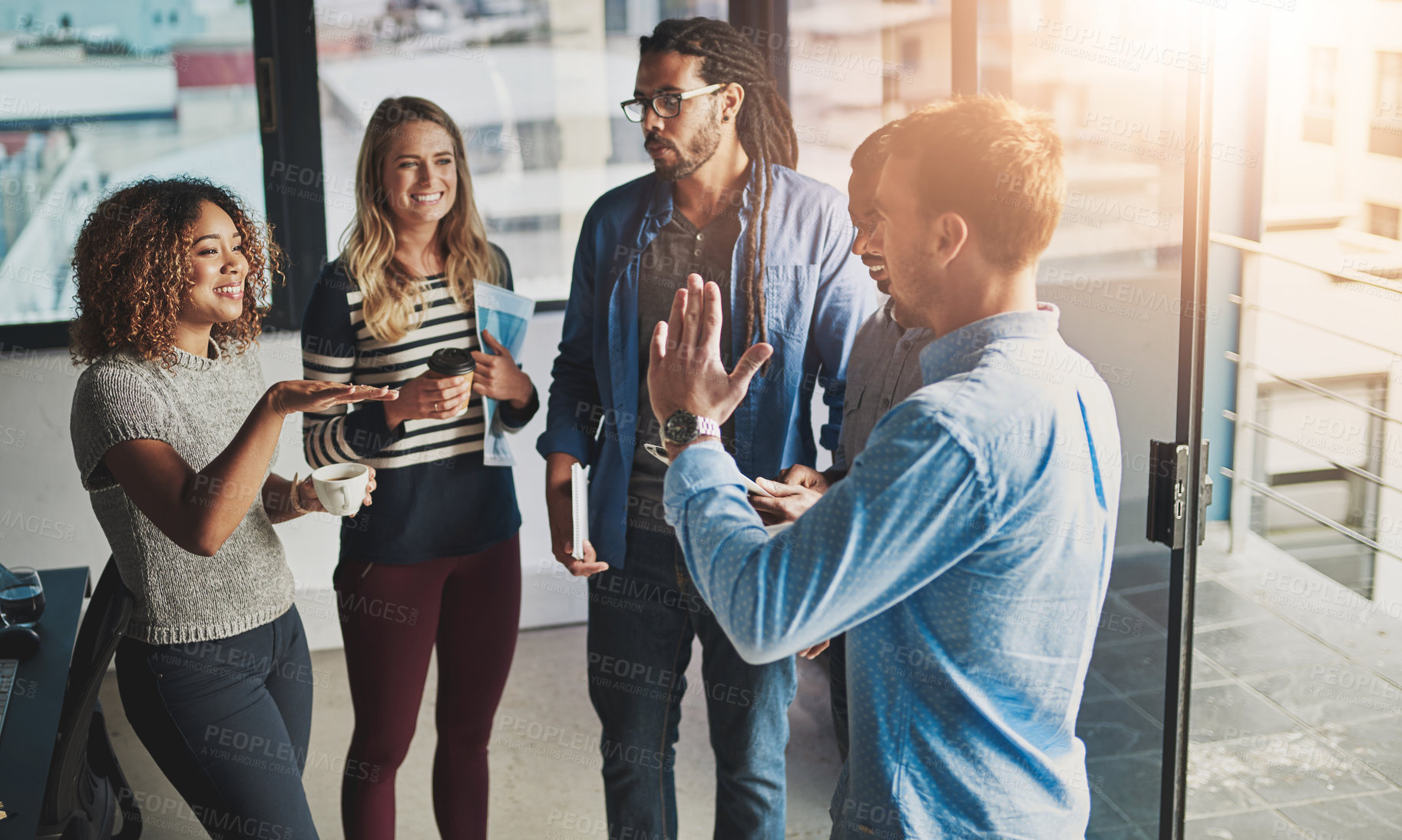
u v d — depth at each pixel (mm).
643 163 3197
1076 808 1132
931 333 1565
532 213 3168
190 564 1599
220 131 2963
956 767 1079
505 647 2084
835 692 1925
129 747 2736
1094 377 1094
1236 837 2295
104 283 1561
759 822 1865
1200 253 1490
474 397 2025
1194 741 2672
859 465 987
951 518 965
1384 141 3293
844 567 965
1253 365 3404
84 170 2916
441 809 2070
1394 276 3363
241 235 1695
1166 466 1561
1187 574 1588
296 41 2924
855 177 1573
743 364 1133
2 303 2943
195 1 2861
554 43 3066
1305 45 3238
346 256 1978
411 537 1969
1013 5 1777
